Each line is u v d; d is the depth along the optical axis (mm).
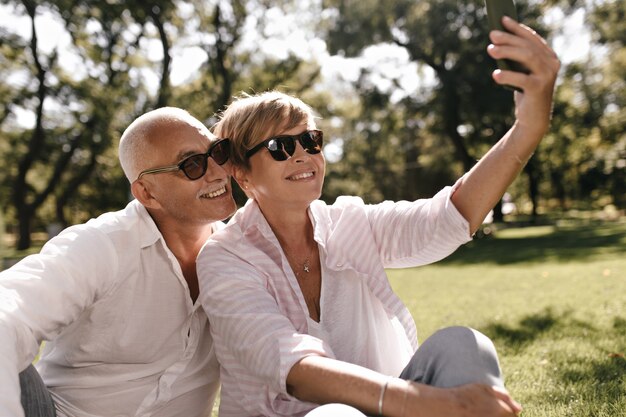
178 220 2232
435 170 35938
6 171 31609
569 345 4434
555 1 25516
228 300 1948
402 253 2176
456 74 25203
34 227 41500
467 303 7285
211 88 23984
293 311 2074
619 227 23531
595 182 41031
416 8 24312
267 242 2170
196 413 2277
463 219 1944
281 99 2199
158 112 2281
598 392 3131
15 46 24672
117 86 24766
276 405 1880
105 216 2209
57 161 29516
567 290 7578
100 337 2125
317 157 2201
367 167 39406
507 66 1639
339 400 1634
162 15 23359
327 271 2152
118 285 2100
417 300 7930
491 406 1507
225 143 2240
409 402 1557
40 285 1892
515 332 5203
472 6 24281
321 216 2236
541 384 3451
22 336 1788
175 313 2176
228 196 2264
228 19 24078
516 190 48500
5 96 25969
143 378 2178
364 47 24562
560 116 32500
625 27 27000
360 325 2127
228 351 1977
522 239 22484
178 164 2168
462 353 1623
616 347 4164
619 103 32875
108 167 31234
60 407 2168
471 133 29922
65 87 25281
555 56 1621
